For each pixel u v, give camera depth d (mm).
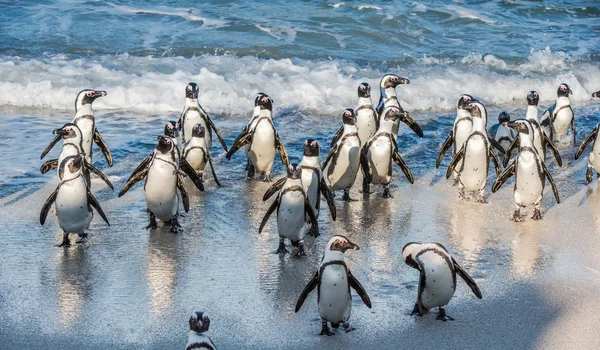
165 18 31016
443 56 28594
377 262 13211
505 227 14938
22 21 29859
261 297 11906
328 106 23406
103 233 14266
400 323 11109
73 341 10594
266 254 13523
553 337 10852
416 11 33188
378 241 14148
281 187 13602
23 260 13039
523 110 24531
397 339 10719
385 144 16016
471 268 13031
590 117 23375
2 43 27453
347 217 15336
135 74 24828
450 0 35562
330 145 19969
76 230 13539
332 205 13812
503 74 26984
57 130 14883
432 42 30172
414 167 18547
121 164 18156
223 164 18594
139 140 19922
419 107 23906
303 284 12398
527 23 33344
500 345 10617
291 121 21969
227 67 25906
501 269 13023
